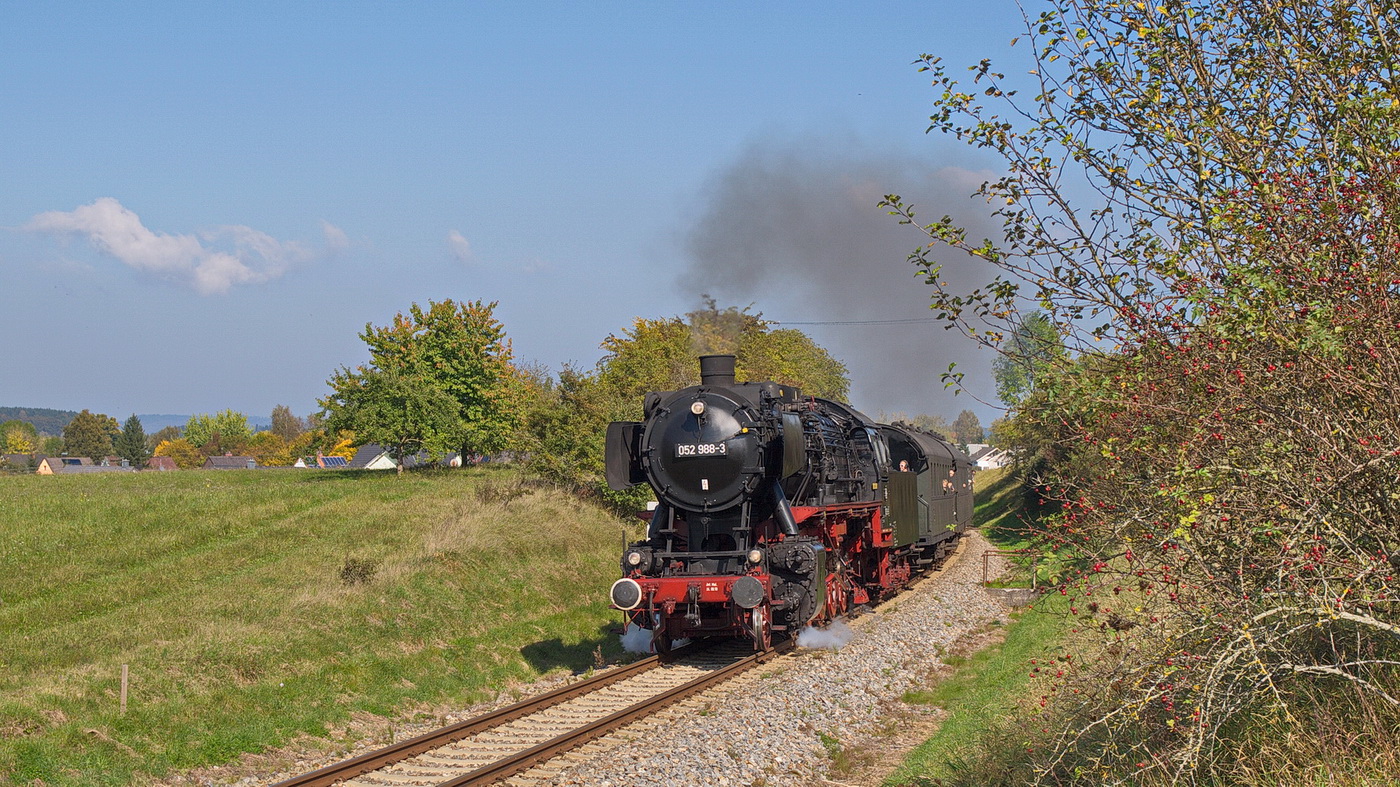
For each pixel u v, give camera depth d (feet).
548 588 59.36
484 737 32.48
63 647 41.29
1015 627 52.65
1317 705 19.49
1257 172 18.40
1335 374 16.53
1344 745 18.84
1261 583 18.03
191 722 33.55
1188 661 18.02
